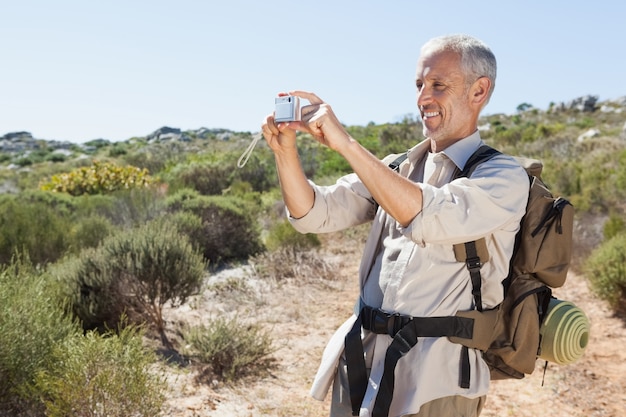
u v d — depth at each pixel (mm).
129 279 4980
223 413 3770
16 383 3184
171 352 4797
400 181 1519
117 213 9953
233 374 4391
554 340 1775
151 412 3150
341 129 1556
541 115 49938
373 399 1657
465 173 1705
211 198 9445
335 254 9188
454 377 1647
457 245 1628
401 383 1648
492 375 1802
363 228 10484
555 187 13789
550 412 4137
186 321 5602
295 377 4535
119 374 3121
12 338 3230
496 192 1586
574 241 8367
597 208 11242
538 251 1689
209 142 52938
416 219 1521
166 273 5070
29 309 3502
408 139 25094
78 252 7102
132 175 16578
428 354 1631
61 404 2984
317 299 6742
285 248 8312
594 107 50312
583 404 4254
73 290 4965
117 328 4949
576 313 1810
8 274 4016
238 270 7973
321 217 1938
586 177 13641
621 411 4148
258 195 15992
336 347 1883
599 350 5277
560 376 4730
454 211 1525
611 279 6184
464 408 1680
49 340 3445
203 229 8656
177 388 4070
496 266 1671
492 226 1574
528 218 1692
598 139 24328
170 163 26656
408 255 1703
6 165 45812
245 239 8977
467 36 1761
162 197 10891
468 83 1733
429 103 1758
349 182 2021
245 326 5176
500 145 28406
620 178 11859
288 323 5863
